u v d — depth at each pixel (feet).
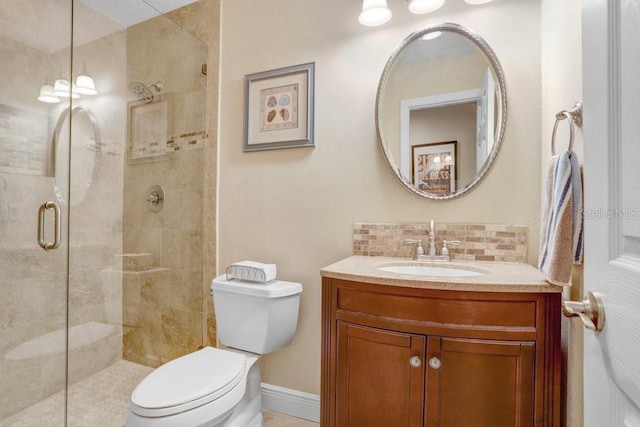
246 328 4.92
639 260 1.35
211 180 6.24
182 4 6.53
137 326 6.51
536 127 4.34
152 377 3.86
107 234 6.36
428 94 4.83
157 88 6.49
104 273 6.31
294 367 5.54
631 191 1.42
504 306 3.12
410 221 4.91
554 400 3.00
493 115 4.51
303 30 5.61
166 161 6.48
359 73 5.23
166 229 6.47
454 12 4.72
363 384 3.59
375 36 5.14
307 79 5.52
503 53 4.49
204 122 6.29
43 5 5.58
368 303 3.58
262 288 4.82
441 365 3.25
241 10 6.10
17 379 5.16
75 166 5.93
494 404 3.12
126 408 5.36
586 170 1.92
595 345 1.80
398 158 4.96
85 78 6.07
